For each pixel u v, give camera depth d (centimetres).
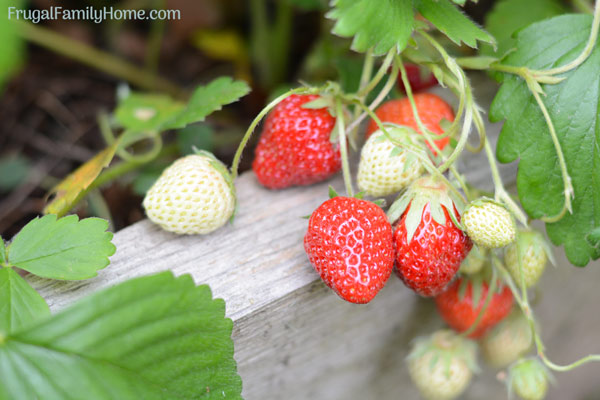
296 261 33
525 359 36
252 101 50
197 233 34
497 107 35
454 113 37
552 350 50
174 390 30
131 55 53
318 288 34
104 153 36
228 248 34
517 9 41
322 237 31
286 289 33
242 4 53
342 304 36
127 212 43
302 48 52
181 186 33
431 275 32
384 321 40
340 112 34
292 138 34
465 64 36
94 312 28
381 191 33
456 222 32
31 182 46
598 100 34
